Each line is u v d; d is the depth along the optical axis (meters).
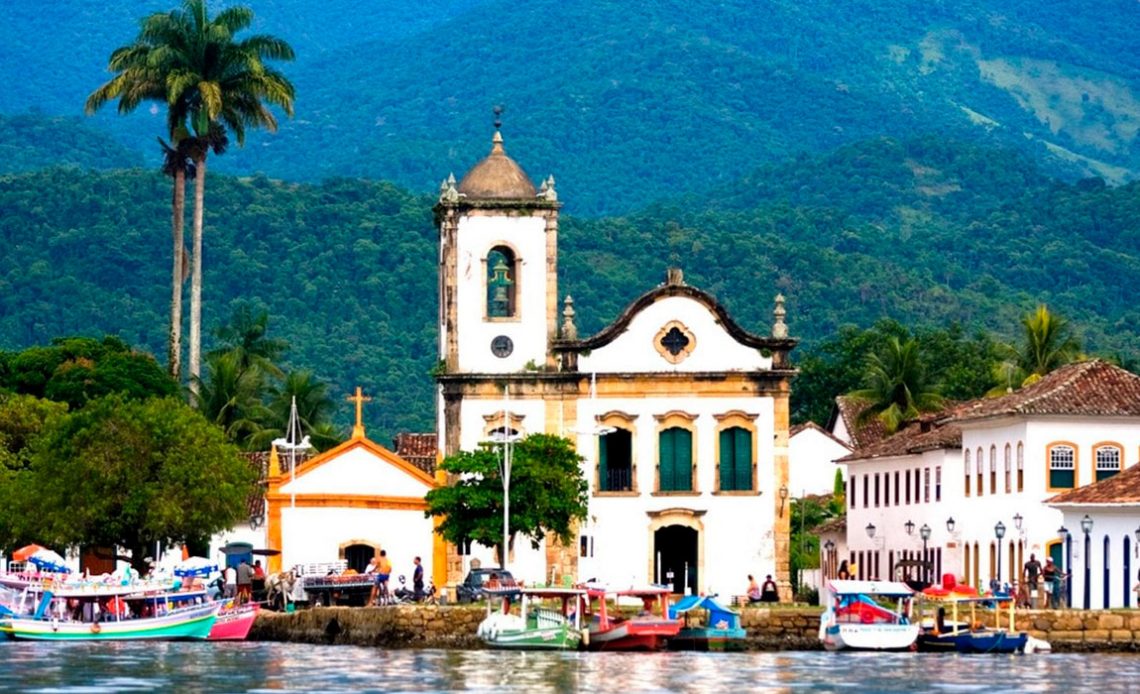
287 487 134.25
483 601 122.12
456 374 133.00
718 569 132.88
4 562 134.25
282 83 165.75
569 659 106.06
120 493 133.00
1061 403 131.62
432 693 87.88
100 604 124.38
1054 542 130.25
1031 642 110.56
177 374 169.12
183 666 100.81
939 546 146.12
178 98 164.75
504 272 135.12
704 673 97.44
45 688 89.56
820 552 181.88
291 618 122.44
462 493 126.69
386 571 129.62
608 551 132.62
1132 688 90.69
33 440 143.00
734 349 133.88
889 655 109.88
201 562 126.25
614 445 133.62
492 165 136.12
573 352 133.62
